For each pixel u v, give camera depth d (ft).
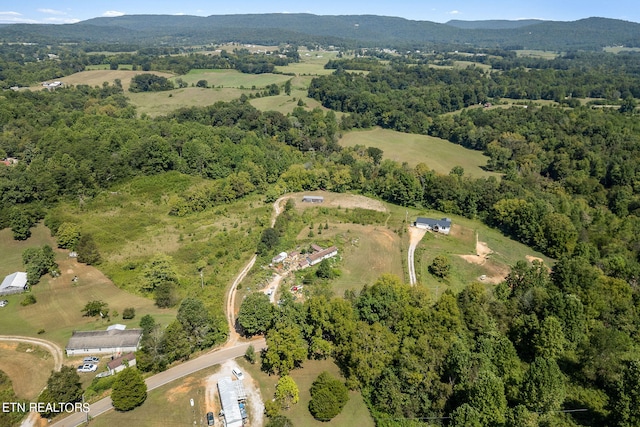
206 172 604.90
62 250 420.36
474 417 209.56
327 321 277.23
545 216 451.12
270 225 476.13
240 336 297.33
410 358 246.68
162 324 301.63
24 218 436.76
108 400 241.14
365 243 436.35
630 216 504.84
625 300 319.68
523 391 225.15
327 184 588.91
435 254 422.41
